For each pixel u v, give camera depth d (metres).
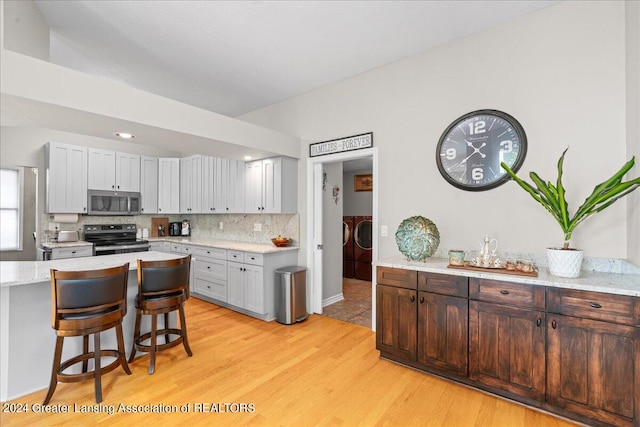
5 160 4.08
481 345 2.11
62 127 2.65
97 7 2.31
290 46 2.89
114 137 3.03
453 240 2.79
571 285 1.79
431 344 2.33
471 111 2.70
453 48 2.80
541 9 2.38
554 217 2.15
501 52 2.55
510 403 2.03
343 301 4.44
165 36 2.71
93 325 1.99
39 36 2.36
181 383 2.26
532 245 2.41
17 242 4.09
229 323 3.54
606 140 2.14
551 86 2.34
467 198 2.71
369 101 3.37
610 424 1.69
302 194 4.02
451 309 2.23
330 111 3.71
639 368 1.61
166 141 3.17
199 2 2.27
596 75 2.18
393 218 3.16
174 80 3.61
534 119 2.41
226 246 4.07
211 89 3.86
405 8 2.36
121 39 2.75
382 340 2.60
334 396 2.11
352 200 6.43
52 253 4.00
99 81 2.30
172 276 2.49
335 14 2.43
